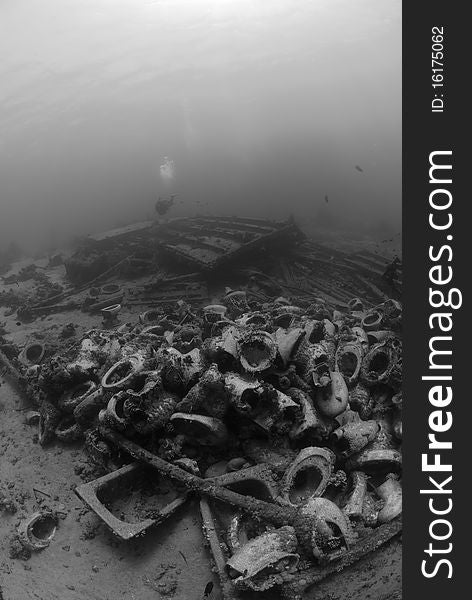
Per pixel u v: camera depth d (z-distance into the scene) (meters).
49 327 14.91
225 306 12.74
